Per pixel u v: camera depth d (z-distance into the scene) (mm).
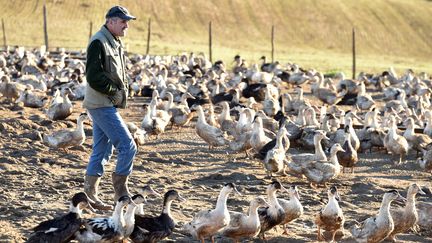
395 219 12969
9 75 39312
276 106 28844
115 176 13445
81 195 11203
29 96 30219
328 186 17547
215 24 94188
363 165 20891
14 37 79125
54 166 18938
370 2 105688
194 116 28781
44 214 13742
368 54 90438
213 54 75438
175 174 18469
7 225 12906
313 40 93500
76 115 28266
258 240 12969
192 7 97000
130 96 35594
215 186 16922
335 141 21828
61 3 91500
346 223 14055
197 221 12250
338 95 34938
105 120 13172
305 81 42312
